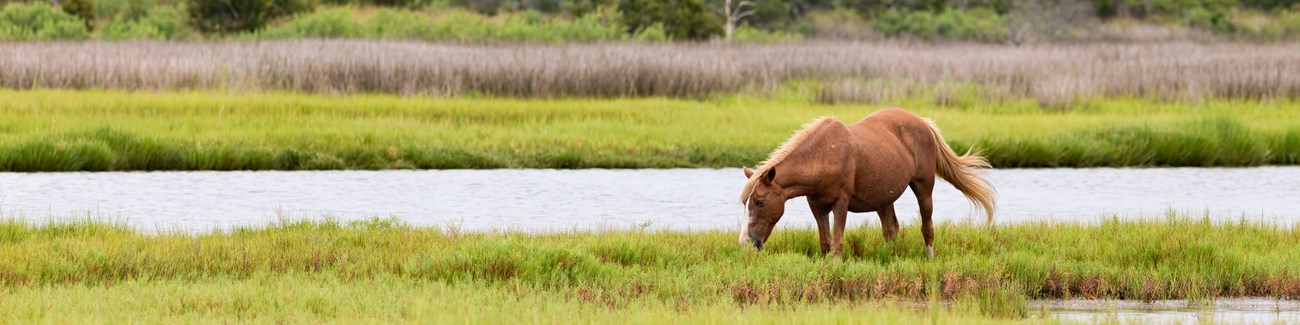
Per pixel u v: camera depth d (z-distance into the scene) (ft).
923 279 69.05
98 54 221.05
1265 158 153.89
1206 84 219.20
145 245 74.54
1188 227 85.35
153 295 59.36
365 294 60.64
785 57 262.88
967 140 148.15
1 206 105.81
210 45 274.98
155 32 371.15
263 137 143.02
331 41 286.87
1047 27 464.65
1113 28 494.18
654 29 387.55
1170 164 152.15
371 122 160.45
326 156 137.59
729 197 118.52
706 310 56.39
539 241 75.77
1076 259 74.95
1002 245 78.54
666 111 182.91
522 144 146.92
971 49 346.13
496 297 60.85
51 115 158.61
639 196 118.42
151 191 117.19
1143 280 68.74
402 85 208.23
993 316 60.85
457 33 374.63
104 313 54.60
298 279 65.16
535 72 208.03
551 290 63.93
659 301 60.70
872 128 72.69
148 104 172.35
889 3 510.58
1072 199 119.55
